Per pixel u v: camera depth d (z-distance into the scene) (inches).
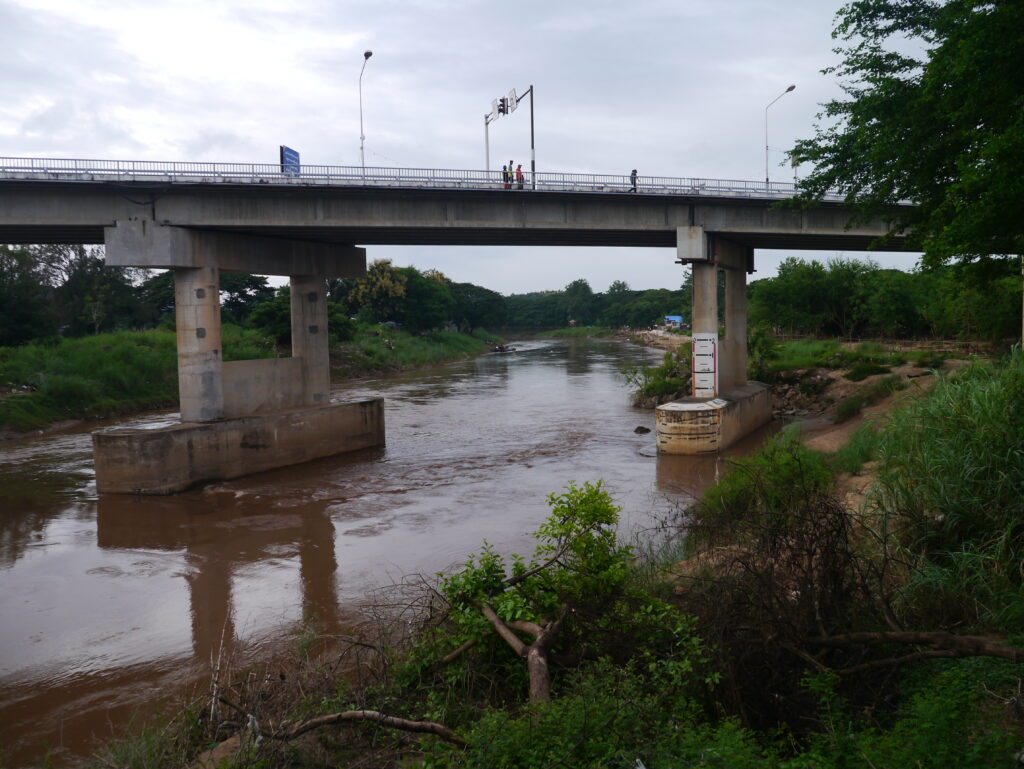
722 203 1234.0
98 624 553.9
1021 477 367.2
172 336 2197.3
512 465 1093.8
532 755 221.9
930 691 245.1
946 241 485.4
